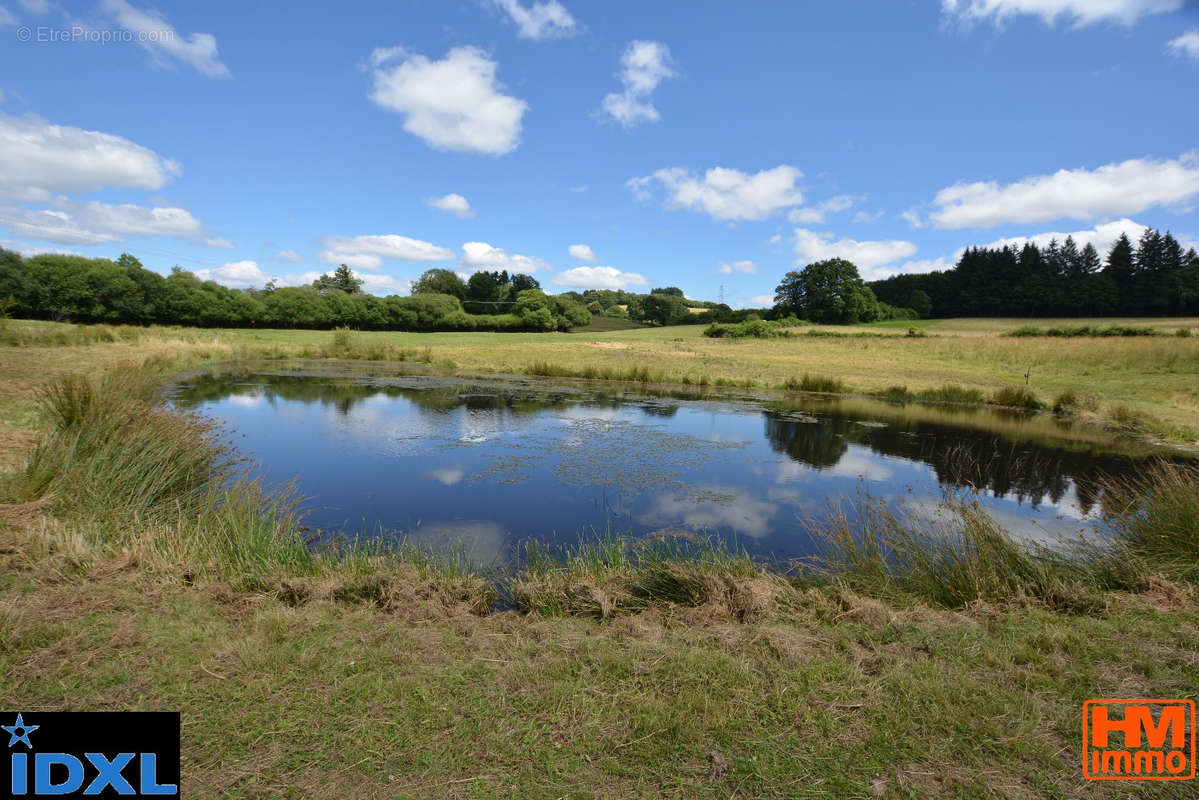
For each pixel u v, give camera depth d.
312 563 4.85
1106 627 3.86
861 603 4.16
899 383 23.56
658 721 2.71
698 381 23.66
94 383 9.88
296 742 2.51
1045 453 12.19
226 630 3.46
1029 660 3.39
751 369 28.42
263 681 2.92
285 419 13.66
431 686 2.94
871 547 5.27
